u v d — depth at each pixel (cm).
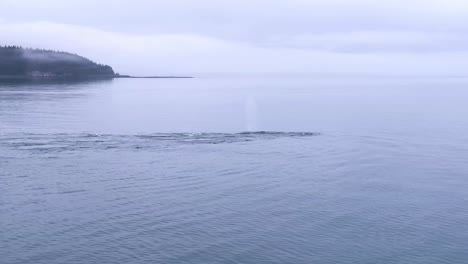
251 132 7562
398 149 6334
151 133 7650
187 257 3172
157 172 5056
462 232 3575
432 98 16562
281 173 5062
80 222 3688
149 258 3155
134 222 3700
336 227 3641
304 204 4109
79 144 6456
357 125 8781
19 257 3136
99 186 4559
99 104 13388
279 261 3139
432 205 4109
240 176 4941
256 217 3812
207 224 3675
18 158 5566
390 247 3338
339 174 5031
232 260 3148
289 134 7412
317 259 3166
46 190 4419
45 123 8738
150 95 18500
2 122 8706
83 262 3091
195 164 5400
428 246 3362
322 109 12175
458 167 5356
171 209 3972
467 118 9988
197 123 9206
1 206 3994
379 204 4122
